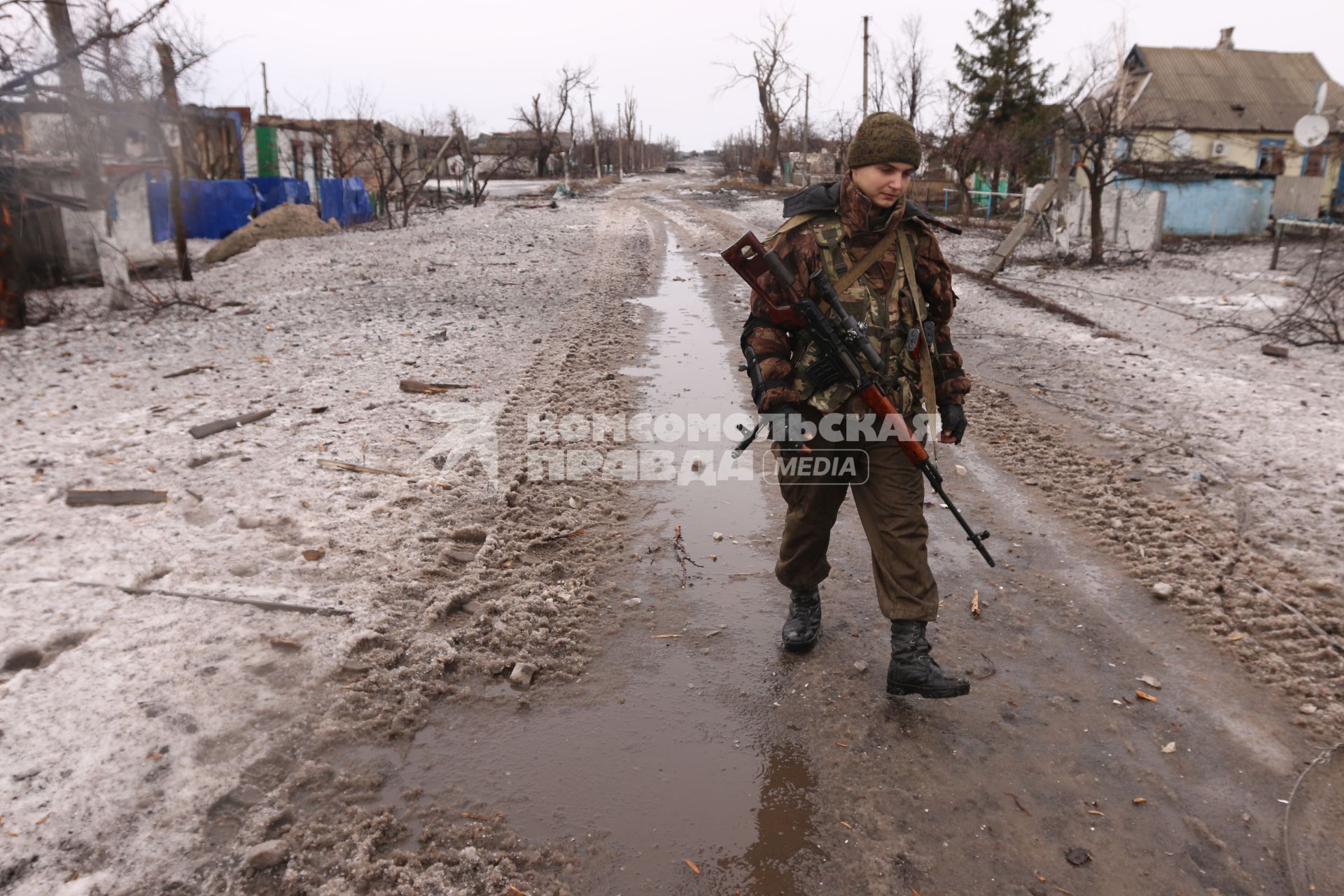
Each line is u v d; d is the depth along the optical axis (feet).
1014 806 7.84
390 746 8.47
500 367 23.67
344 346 26.30
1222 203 71.56
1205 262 53.42
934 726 8.96
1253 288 42.01
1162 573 12.19
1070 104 51.06
